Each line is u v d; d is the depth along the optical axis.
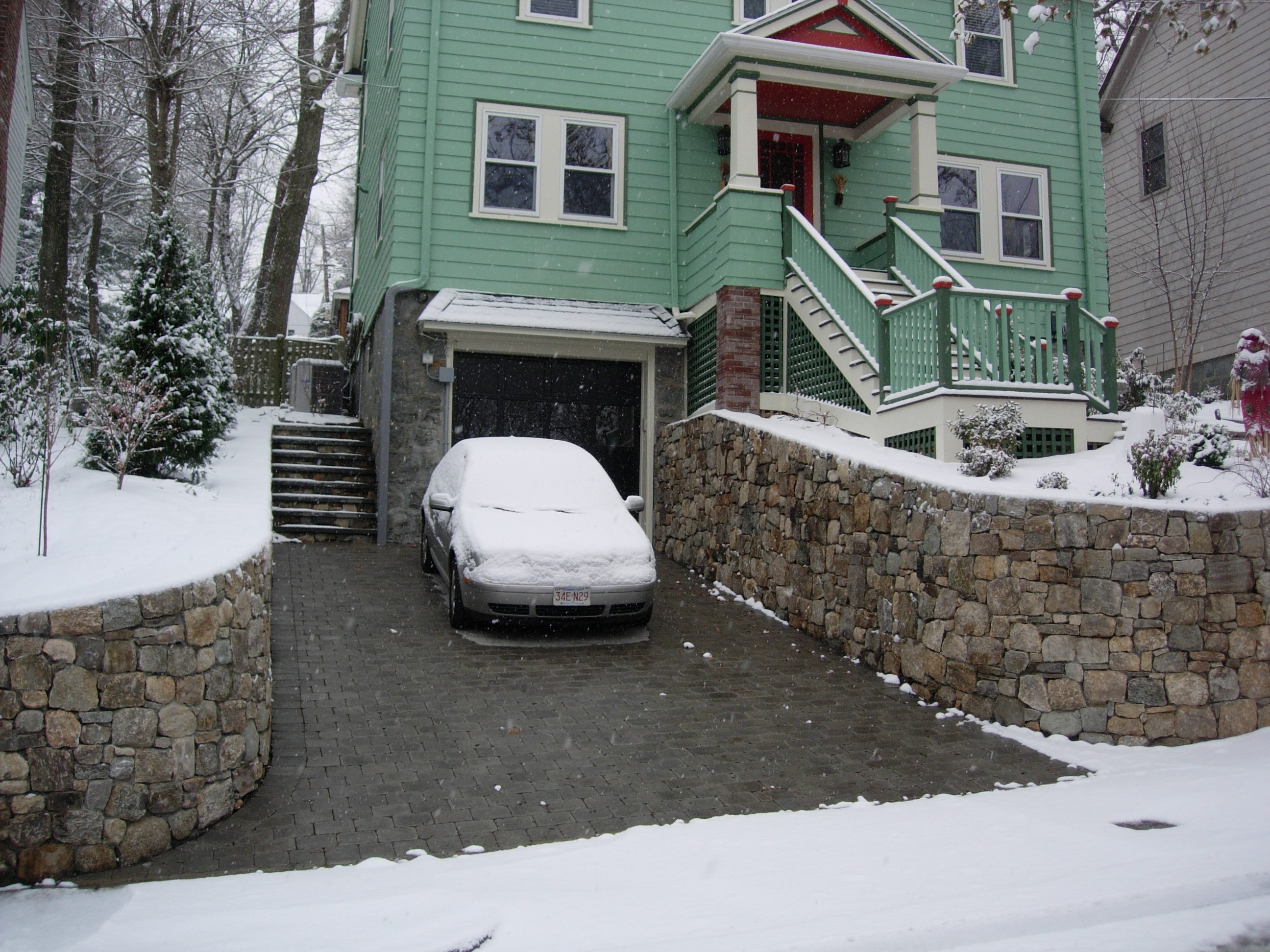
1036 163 16.83
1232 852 4.72
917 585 8.14
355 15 18.38
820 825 5.41
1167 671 6.95
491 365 14.05
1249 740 6.80
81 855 4.79
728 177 15.00
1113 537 7.08
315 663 8.12
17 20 10.59
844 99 14.80
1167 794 5.73
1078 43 17.17
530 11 14.56
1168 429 8.85
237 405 14.60
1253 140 17.59
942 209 14.38
